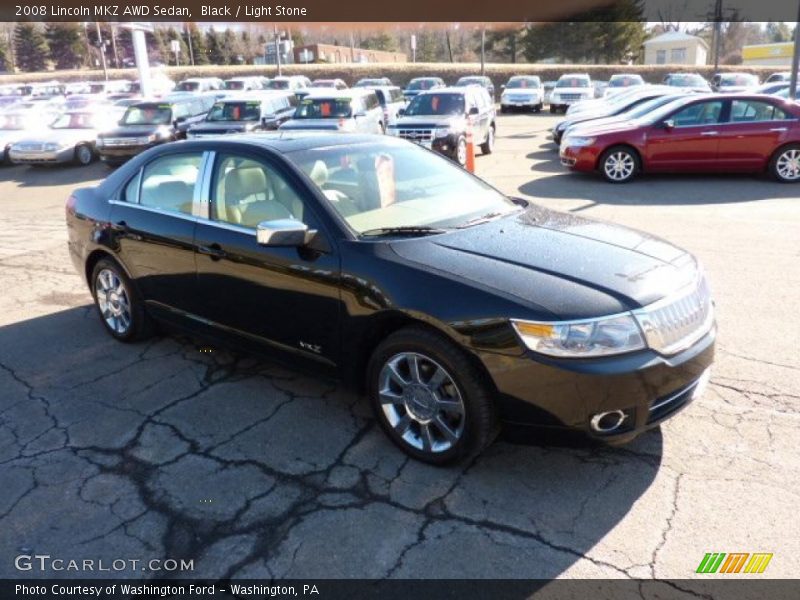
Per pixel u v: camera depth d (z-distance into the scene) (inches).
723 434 134.2
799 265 245.8
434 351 118.4
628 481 120.8
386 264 125.5
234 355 182.2
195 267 158.9
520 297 113.2
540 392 111.4
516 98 1263.5
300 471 127.0
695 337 121.7
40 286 256.5
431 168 168.2
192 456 133.0
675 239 291.3
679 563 100.9
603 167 458.9
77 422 147.7
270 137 163.8
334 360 136.9
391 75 2057.1
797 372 160.4
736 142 435.8
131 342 192.4
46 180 599.2
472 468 126.6
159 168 173.9
